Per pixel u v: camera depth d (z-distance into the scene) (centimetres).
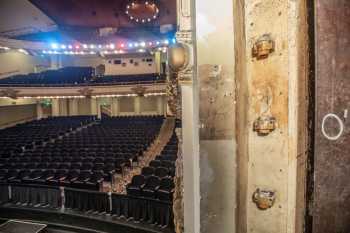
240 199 67
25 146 1102
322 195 64
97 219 529
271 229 67
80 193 573
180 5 74
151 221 496
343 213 65
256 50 68
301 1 64
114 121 1709
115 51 1775
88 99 2053
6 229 489
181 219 85
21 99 1830
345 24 63
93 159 847
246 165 69
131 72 1955
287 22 65
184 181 76
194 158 72
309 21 63
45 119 1830
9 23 1708
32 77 1806
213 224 68
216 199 67
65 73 1962
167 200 496
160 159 812
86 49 1750
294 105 65
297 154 65
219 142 67
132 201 519
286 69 65
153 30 1759
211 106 67
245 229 69
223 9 67
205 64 67
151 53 1850
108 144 1088
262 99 68
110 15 1742
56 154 930
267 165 68
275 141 67
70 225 552
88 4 1695
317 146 64
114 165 794
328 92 63
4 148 1067
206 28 67
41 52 1744
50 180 669
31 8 1709
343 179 64
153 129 1428
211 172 68
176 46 72
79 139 1217
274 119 67
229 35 66
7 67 1842
